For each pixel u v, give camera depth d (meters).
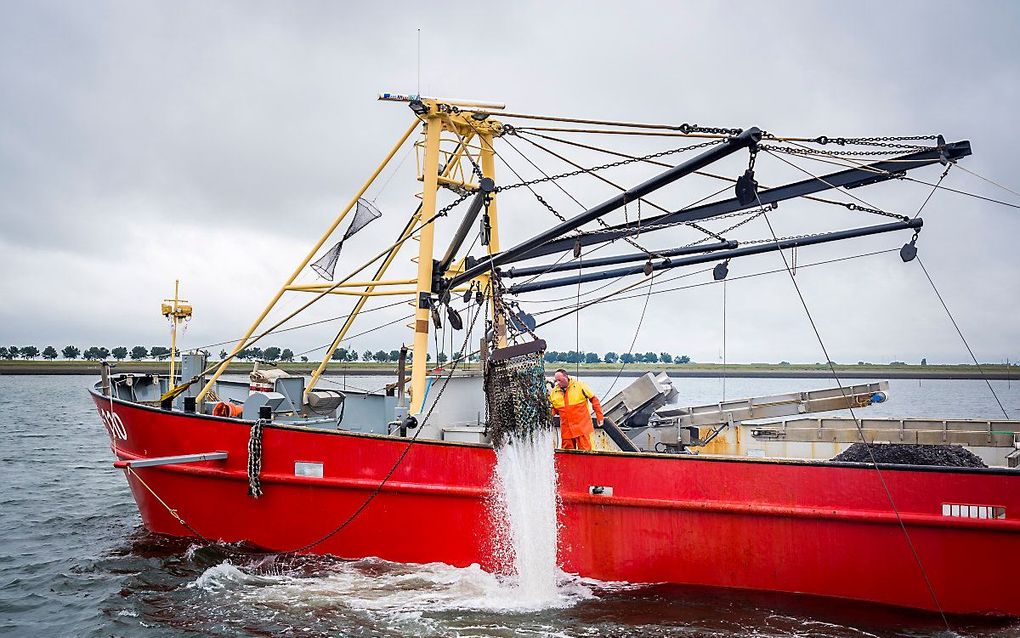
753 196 7.19
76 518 13.13
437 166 10.73
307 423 11.05
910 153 7.55
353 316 12.23
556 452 8.39
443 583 8.43
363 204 11.34
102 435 27.95
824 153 7.32
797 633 7.17
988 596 7.10
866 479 7.49
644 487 8.11
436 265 10.97
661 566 8.04
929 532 7.27
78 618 7.94
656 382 11.86
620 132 9.05
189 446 10.13
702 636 7.11
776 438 12.25
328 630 7.34
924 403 42.47
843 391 10.84
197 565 9.55
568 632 7.21
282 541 9.48
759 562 7.76
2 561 10.20
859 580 7.47
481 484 8.50
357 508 9.05
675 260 10.74
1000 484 7.11
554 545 8.17
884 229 9.18
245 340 11.91
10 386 78.06
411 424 9.91
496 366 8.43
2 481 17.27
